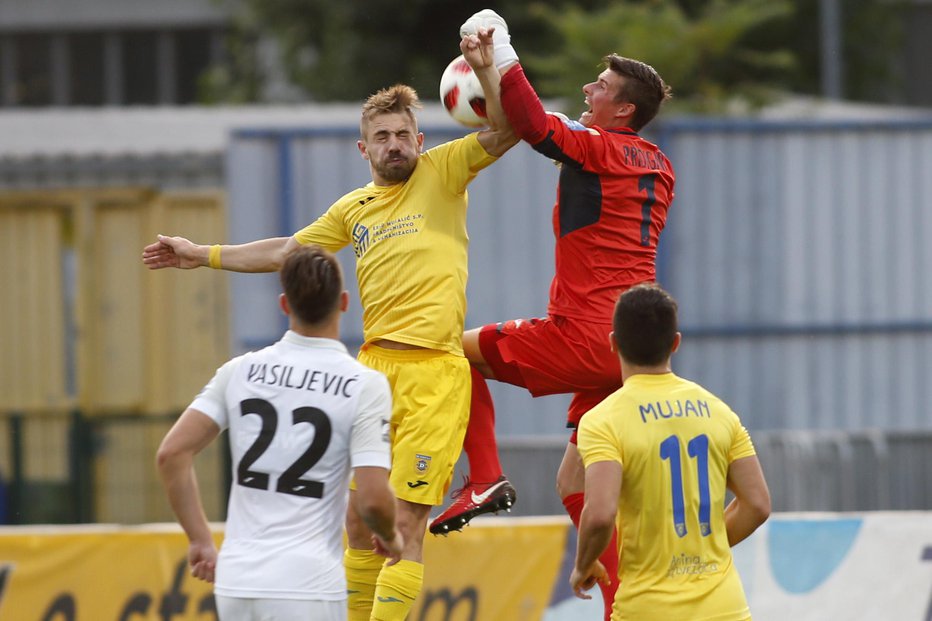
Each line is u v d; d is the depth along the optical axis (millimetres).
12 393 53938
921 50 101000
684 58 72938
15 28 100625
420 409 17766
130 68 101938
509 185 45719
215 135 56938
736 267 46781
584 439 16500
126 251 53969
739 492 17031
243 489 15695
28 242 53812
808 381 47062
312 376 15797
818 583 27422
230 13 99562
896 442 39625
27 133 56906
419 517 17938
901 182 47125
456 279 18047
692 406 16703
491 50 16969
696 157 46625
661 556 16312
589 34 72688
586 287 18328
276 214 44781
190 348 54188
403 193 18141
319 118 59406
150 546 27109
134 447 40688
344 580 15758
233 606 15336
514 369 18781
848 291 47125
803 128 46844
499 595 27234
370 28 87938
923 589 27453
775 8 74312
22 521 41750
